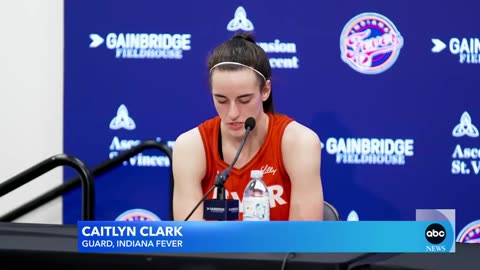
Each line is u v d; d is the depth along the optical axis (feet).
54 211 25.53
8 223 13.96
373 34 24.84
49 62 25.23
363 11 24.79
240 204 16.37
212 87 15.57
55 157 21.09
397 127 24.99
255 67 15.38
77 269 11.45
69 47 24.98
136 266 11.24
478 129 24.93
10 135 25.36
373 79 24.93
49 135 25.36
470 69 24.82
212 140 16.70
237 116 15.47
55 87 25.29
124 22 24.91
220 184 13.79
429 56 24.84
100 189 25.35
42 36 25.18
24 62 25.23
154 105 25.11
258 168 16.53
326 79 24.94
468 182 25.04
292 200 16.38
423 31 24.81
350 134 25.03
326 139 25.09
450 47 24.80
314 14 24.80
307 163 16.28
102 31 24.97
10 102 25.29
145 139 25.16
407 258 10.89
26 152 25.36
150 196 25.32
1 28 25.16
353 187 25.14
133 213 25.38
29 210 25.09
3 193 21.40
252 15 24.88
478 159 24.98
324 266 10.55
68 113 25.11
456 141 24.98
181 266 11.07
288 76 24.98
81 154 25.18
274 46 24.93
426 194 25.05
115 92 25.08
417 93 24.91
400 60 24.89
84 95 25.08
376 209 25.16
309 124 25.05
